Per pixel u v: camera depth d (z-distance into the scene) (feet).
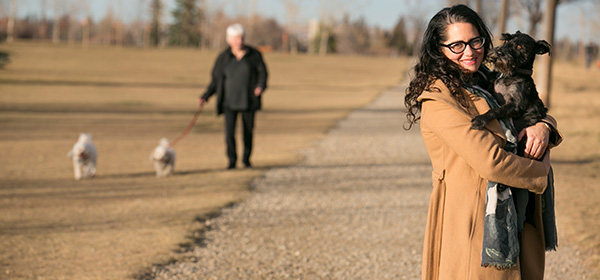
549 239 9.04
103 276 16.21
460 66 9.09
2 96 86.48
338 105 86.02
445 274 8.70
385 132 53.67
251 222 22.53
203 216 23.29
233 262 17.76
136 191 28.37
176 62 201.98
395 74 192.13
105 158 39.40
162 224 21.97
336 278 16.44
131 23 393.70
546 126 8.78
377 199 26.53
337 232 21.20
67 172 34.06
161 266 17.21
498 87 9.09
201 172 33.58
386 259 18.12
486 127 8.53
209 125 60.59
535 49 8.91
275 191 28.14
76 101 83.61
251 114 34.22
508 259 8.30
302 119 66.23
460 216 8.61
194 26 370.53
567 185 27.84
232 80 33.68
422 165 35.76
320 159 38.09
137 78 137.90
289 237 20.52
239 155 39.93
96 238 20.11
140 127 57.82
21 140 47.26
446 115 8.57
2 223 22.16
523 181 8.34
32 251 18.58
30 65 160.66
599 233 19.80
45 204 25.61
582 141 42.14
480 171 8.31
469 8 9.18
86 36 360.48
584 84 100.37
